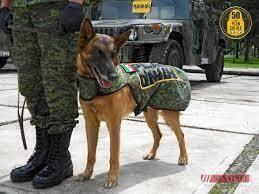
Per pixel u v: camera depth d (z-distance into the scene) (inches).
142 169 129.4
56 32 109.5
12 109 225.0
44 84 113.9
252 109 245.8
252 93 326.6
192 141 165.0
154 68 126.5
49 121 116.7
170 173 125.9
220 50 414.3
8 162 134.0
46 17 109.6
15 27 113.3
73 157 140.6
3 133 172.2
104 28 289.1
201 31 356.8
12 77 409.4
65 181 118.1
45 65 112.2
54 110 114.5
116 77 104.7
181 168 130.9
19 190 111.3
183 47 322.7
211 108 245.8
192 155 145.5
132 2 325.7
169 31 295.0
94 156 120.0
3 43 434.0
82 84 110.7
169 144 159.9
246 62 1107.3
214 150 152.2
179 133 134.6
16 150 147.6
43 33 110.2
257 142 166.1
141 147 155.4
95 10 334.3
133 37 280.1
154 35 286.5
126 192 110.3
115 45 109.5
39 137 121.1
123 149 152.4
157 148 141.6
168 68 129.7
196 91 331.0
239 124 199.3
